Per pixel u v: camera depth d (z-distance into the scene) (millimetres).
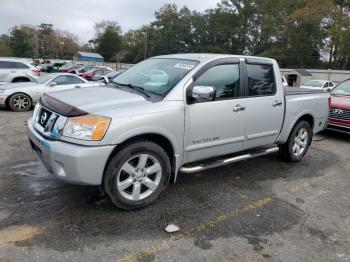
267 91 5172
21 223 3543
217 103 4410
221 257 3197
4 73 14914
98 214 3805
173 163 4180
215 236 3541
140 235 3463
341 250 3438
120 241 3334
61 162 3463
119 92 4238
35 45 105250
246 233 3645
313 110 6148
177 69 4414
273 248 3398
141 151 3795
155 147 3891
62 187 4449
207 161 4684
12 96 10875
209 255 3215
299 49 62781
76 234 3400
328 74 44062
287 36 64750
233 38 74375
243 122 4773
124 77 4945
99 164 3492
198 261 3119
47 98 4113
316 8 59094
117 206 3795
